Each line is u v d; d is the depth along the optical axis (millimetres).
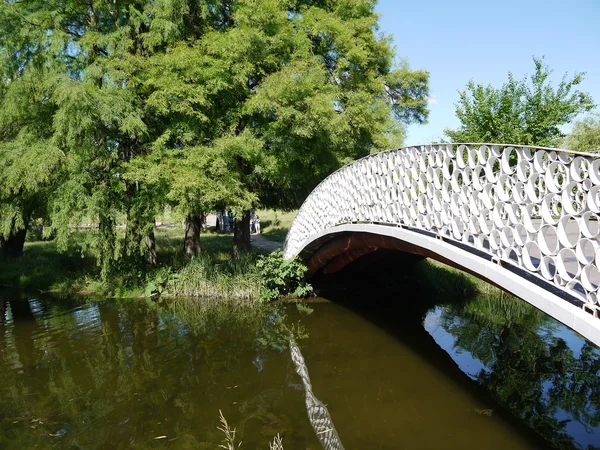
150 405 5918
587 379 6582
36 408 5883
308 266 11906
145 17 11875
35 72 11484
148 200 12125
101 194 11562
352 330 9250
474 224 5008
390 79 17031
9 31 11336
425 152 5871
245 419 5492
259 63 12078
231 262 13539
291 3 14289
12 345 8453
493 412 5559
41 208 13461
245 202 11656
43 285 13617
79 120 10539
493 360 7453
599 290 3229
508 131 11906
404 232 6363
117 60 11375
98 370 7172
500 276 4340
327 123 11703
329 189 9602
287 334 9016
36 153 10953
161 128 12602
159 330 9367
